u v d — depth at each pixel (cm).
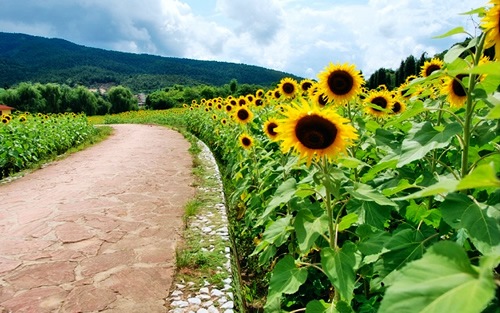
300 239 225
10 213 677
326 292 371
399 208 265
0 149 1065
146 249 503
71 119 1994
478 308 79
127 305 379
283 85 786
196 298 382
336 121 227
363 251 225
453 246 96
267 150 639
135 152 1375
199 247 491
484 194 231
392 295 91
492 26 170
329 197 240
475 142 230
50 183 908
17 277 440
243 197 605
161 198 736
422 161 338
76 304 383
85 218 629
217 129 1338
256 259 502
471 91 196
